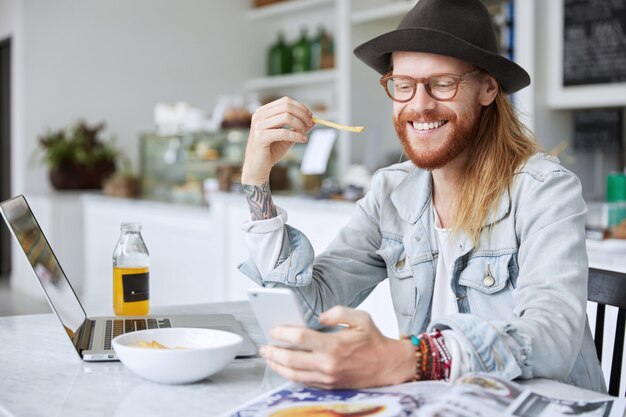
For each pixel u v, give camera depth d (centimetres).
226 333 112
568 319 111
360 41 488
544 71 359
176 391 102
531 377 107
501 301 131
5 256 671
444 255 140
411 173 147
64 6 589
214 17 649
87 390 103
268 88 662
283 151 136
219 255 405
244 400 98
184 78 639
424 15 132
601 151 371
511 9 365
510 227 130
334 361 97
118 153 591
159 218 469
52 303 122
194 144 473
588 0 342
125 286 149
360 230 153
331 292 143
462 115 130
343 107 486
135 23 616
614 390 136
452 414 86
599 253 228
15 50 589
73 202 559
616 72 334
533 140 141
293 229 138
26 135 583
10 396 100
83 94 600
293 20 646
